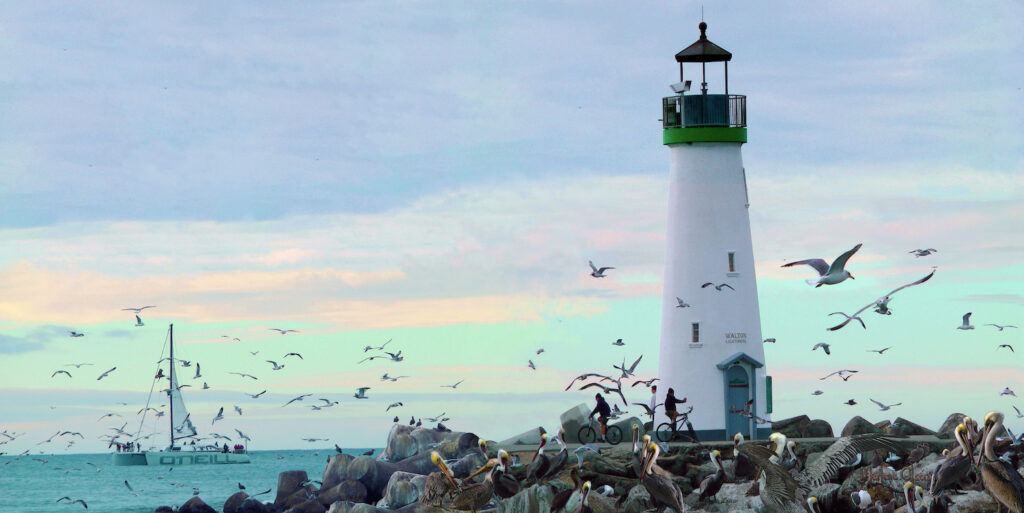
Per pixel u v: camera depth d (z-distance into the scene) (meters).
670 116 73.25
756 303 72.00
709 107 71.94
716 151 72.00
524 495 53.88
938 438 63.75
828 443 61.56
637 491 56.12
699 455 59.09
